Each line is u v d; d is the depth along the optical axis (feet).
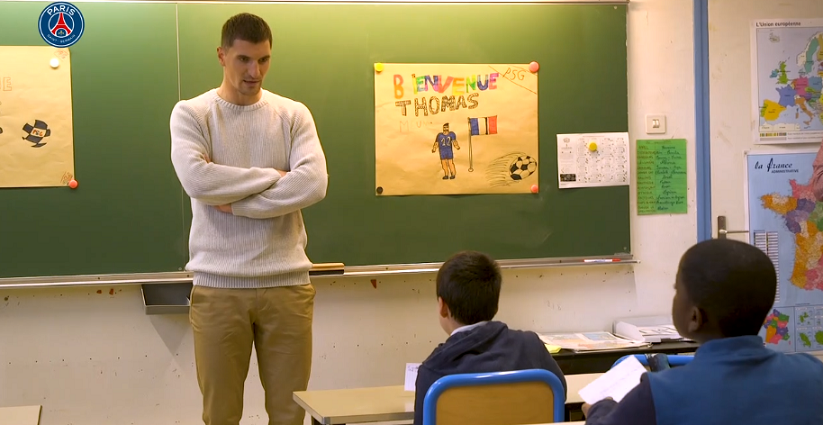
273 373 8.64
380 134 11.74
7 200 10.84
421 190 11.89
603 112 12.36
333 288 11.98
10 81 10.77
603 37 12.34
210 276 8.32
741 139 12.87
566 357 11.10
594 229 12.41
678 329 4.59
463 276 6.55
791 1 12.88
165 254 11.24
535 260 12.25
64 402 11.28
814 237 13.06
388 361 12.16
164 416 11.54
